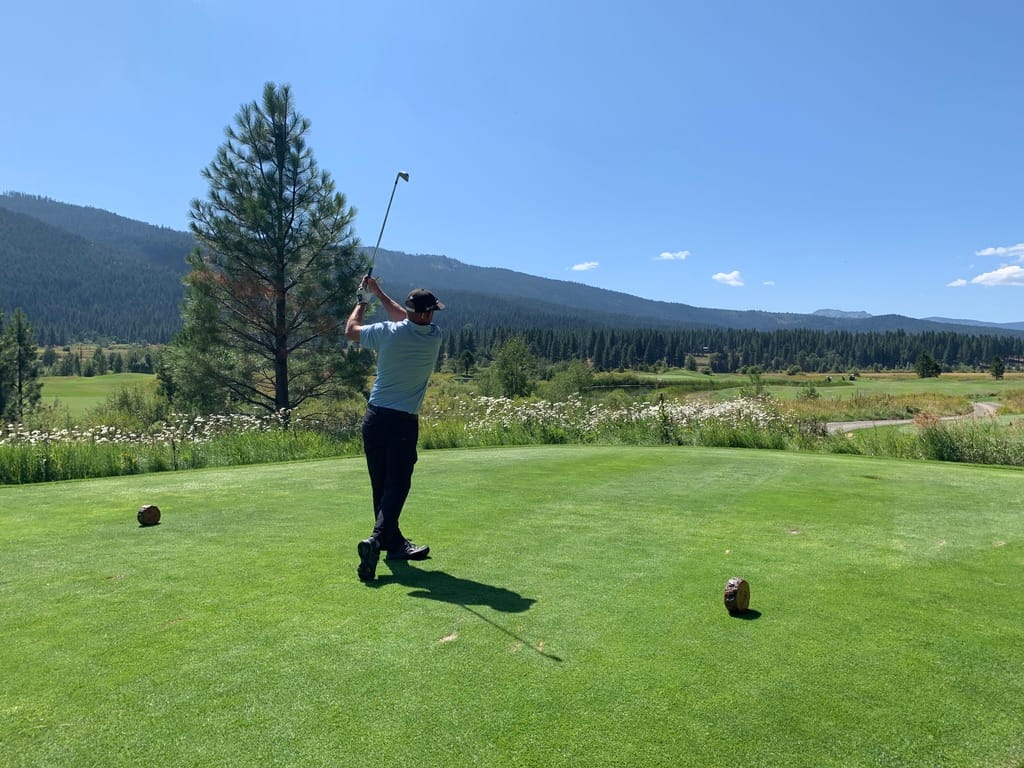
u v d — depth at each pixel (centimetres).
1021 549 487
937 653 310
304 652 305
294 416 1841
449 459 1023
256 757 228
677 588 396
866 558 462
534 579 412
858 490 738
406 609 359
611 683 279
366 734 241
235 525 554
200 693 269
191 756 229
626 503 651
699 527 552
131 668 289
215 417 1473
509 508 625
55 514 602
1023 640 325
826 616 353
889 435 1356
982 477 845
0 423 1283
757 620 346
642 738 240
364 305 494
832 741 240
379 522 430
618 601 373
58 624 337
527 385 4697
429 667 291
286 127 2070
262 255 1967
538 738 240
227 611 355
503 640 319
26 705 260
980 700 269
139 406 3166
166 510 617
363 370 2086
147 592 384
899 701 267
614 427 1545
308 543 496
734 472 873
